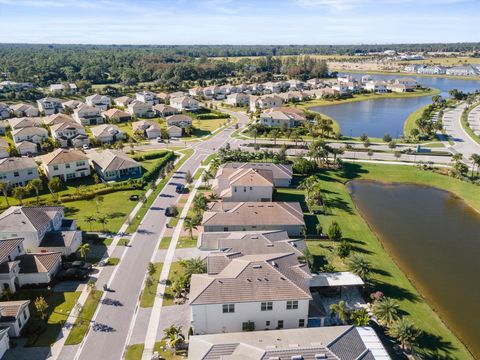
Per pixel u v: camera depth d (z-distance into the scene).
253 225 70.62
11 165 92.00
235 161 109.44
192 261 56.50
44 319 49.00
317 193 88.31
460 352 45.94
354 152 125.31
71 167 98.88
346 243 64.25
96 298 53.47
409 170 109.06
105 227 73.88
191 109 188.62
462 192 96.44
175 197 88.94
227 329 47.41
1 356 43.19
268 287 47.44
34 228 62.25
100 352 44.12
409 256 67.31
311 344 39.44
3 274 52.50
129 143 134.88
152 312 50.84
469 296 56.84
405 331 44.12
